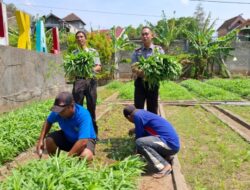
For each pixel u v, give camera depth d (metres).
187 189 4.82
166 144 5.54
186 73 28.66
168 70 6.53
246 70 30.53
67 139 5.50
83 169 4.23
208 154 6.57
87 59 7.19
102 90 20.86
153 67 6.51
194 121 10.00
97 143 7.35
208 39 28.89
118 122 9.85
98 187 3.87
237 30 29.12
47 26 52.75
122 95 16.09
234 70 30.62
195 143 7.41
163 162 5.49
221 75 29.38
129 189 4.21
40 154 5.14
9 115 8.47
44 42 14.84
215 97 15.77
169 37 29.91
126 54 30.16
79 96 7.32
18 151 6.58
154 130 5.62
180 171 5.55
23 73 11.41
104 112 11.31
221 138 7.87
